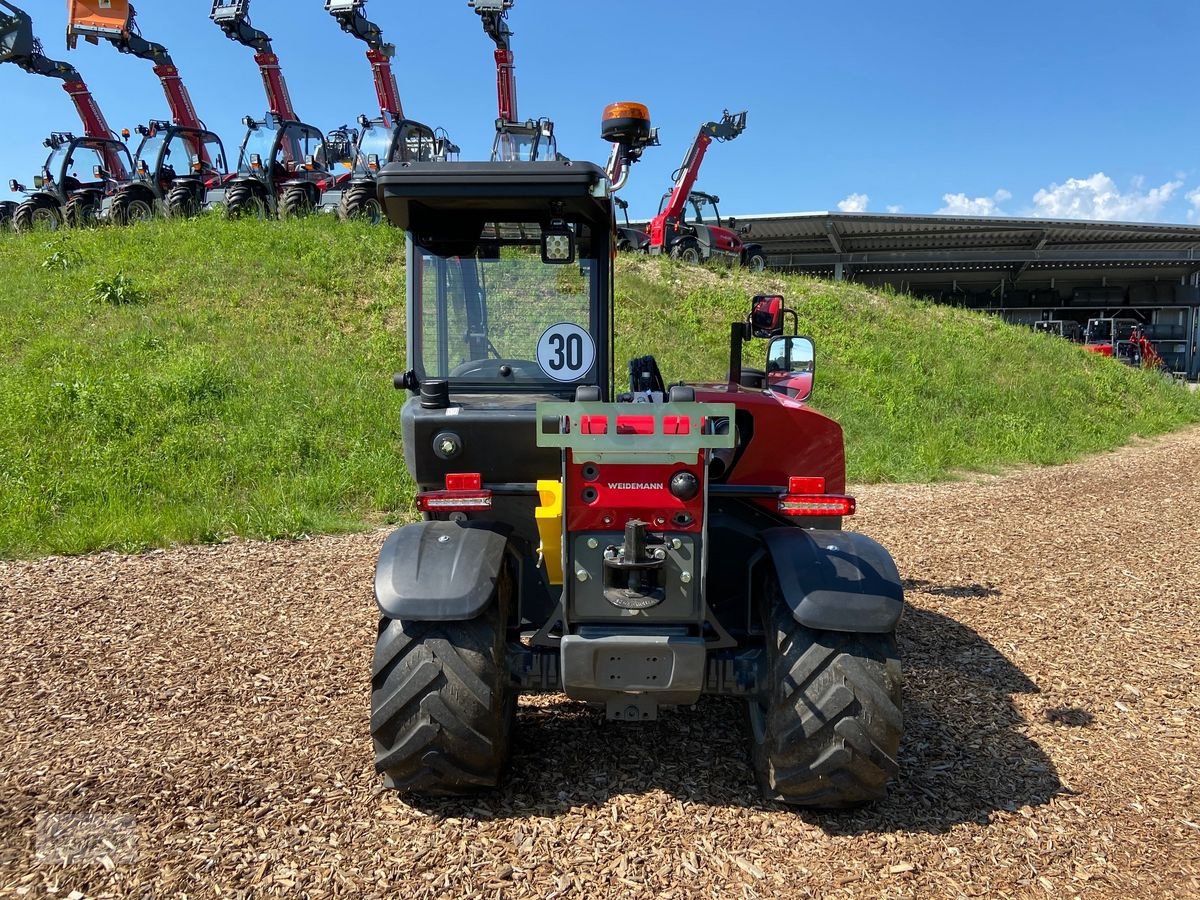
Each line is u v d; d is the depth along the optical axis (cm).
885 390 1388
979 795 332
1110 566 658
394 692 302
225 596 577
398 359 1190
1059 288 4359
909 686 439
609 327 369
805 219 3291
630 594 298
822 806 316
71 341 1148
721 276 1830
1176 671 458
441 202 339
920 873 284
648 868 286
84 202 1934
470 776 312
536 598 363
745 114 2044
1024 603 573
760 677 322
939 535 762
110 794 328
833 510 317
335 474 863
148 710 405
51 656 472
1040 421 1378
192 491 812
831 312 1691
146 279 1385
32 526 719
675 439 284
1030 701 421
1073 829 309
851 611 290
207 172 1947
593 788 335
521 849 295
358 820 312
